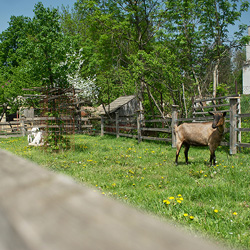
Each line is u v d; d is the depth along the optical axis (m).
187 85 14.51
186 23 13.89
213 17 13.60
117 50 18.30
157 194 4.64
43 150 10.76
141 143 13.62
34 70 10.79
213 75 14.65
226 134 11.28
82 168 7.32
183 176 6.19
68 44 10.85
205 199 4.55
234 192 4.74
